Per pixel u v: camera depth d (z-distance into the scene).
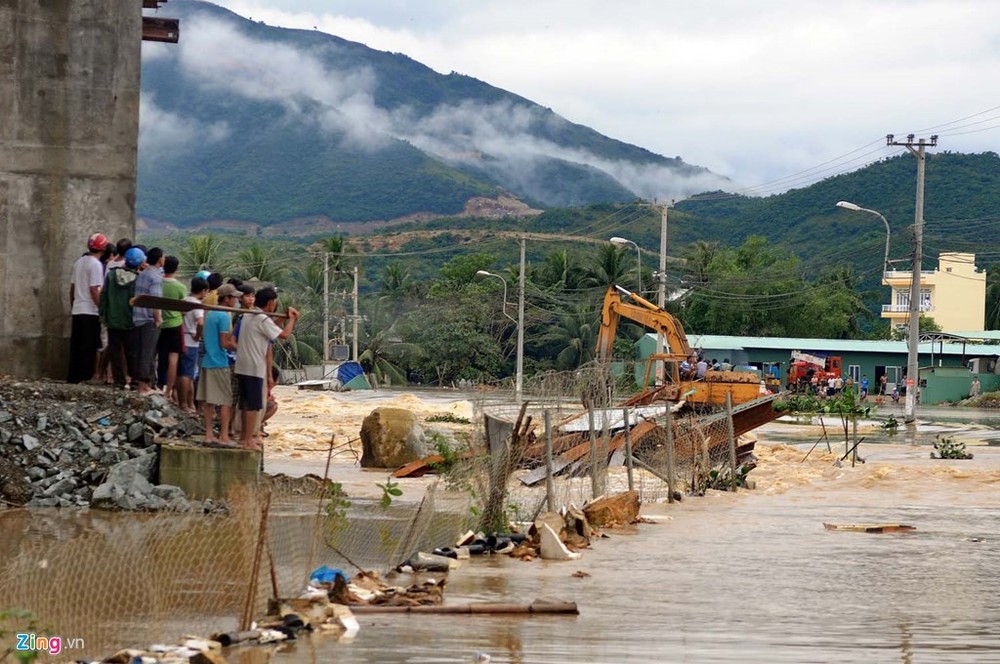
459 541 14.66
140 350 18.09
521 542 14.91
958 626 10.66
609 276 98.31
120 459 16.97
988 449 36.09
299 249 140.00
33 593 10.41
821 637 10.11
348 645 9.45
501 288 97.69
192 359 18.62
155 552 12.46
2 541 13.45
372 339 97.19
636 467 24.52
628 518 17.62
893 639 10.09
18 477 16.64
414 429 25.38
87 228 20.89
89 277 19.05
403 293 107.25
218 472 16.53
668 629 10.30
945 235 157.38
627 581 12.70
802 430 45.25
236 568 11.68
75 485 16.59
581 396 19.20
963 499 22.05
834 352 85.94
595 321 94.69
